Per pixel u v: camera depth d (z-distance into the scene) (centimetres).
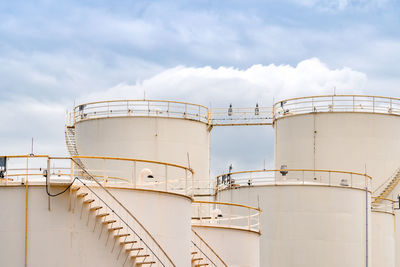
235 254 5175
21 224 4012
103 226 4066
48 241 4012
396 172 7688
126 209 4047
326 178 7594
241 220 6444
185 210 4503
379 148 7669
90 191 4097
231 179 6656
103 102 7544
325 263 6303
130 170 6638
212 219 5444
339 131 7675
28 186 4038
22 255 3997
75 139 7669
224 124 8062
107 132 7425
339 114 7700
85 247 4034
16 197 4031
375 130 7688
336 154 7650
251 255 5288
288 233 6319
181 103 7656
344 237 6372
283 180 6562
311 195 6350
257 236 5428
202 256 5031
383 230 7294
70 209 4034
